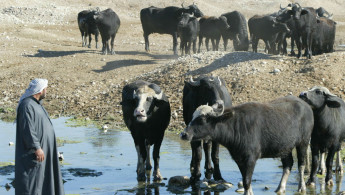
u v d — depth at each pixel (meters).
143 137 9.76
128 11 47.72
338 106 8.62
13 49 25.11
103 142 12.84
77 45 28.00
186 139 7.66
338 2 59.16
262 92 15.12
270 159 10.88
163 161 10.89
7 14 39.06
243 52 18.42
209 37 24.95
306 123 8.38
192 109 9.39
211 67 17.53
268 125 7.90
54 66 21.72
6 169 10.27
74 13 42.38
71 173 10.02
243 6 53.81
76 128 14.65
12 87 19.86
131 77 19.36
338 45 30.08
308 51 17.25
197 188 8.95
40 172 6.92
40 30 31.98
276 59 17.38
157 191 8.83
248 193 7.91
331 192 8.50
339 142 9.16
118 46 27.59
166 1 50.44
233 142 7.84
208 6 50.62
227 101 9.55
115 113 16.20
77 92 18.42
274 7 53.16
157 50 26.53
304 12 16.84
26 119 6.86
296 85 15.14
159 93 9.84
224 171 10.05
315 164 8.98
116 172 10.12
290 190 8.61
